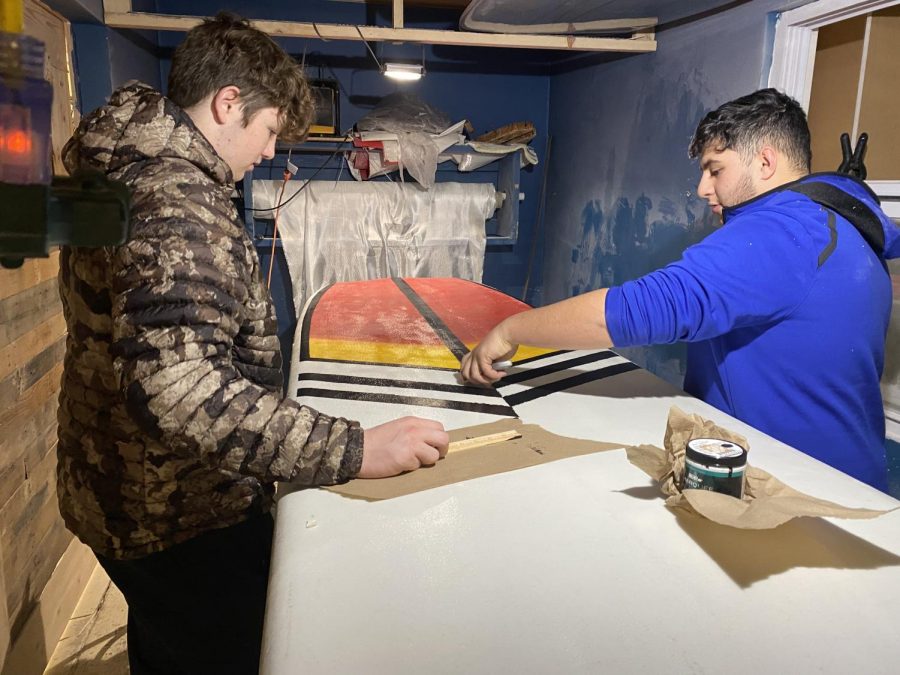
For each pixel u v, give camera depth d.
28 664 1.76
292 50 3.89
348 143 3.50
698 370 1.39
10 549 1.71
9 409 1.73
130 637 1.37
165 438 0.79
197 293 0.79
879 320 1.20
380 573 0.70
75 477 1.07
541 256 4.53
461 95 4.18
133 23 2.63
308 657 0.58
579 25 2.91
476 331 1.74
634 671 0.56
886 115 2.00
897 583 0.68
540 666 0.57
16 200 0.36
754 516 0.68
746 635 0.60
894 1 1.82
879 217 1.20
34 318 1.92
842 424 1.20
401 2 2.83
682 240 2.89
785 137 1.22
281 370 1.20
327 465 0.86
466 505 0.84
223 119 0.99
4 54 0.35
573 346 1.15
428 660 0.57
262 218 3.59
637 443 1.04
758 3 2.29
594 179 3.69
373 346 1.58
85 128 0.89
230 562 1.16
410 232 3.68
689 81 2.75
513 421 1.14
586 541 0.76
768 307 1.09
